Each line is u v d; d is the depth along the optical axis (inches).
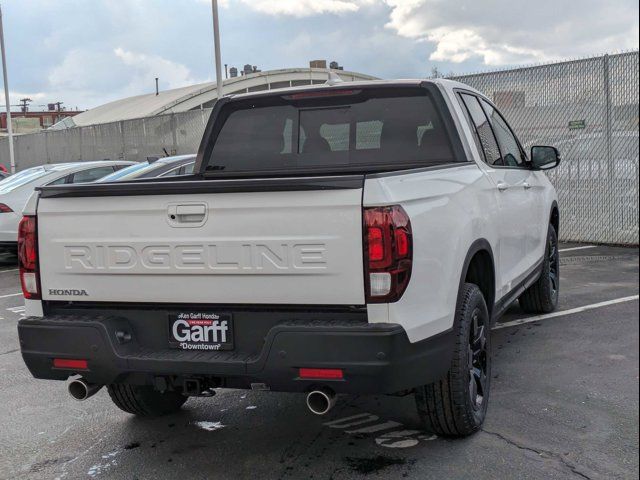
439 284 146.0
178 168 406.9
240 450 165.5
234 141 206.5
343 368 133.4
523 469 148.0
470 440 163.6
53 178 501.0
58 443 175.6
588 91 448.1
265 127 203.8
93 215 150.0
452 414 156.9
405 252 134.0
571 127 458.0
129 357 145.8
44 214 153.9
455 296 152.6
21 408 203.5
